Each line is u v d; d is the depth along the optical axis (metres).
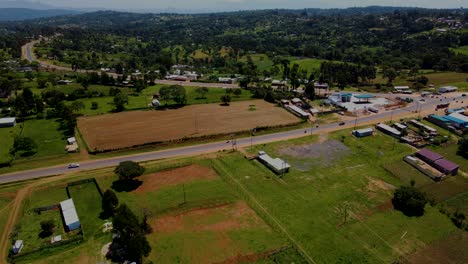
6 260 57.88
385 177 87.06
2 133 112.88
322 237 64.06
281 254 59.41
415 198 72.44
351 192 79.50
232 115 134.62
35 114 132.50
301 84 192.38
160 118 130.25
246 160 95.06
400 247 62.31
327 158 97.00
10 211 71.38
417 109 144.25
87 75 195.12
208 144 106.75
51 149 100.50
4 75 183.75
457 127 121.69
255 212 71.31
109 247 60.62
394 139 112.12
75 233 64.81
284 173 87.69
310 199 76.44
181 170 89.31
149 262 56.59
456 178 87.81
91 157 96.19
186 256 58.59
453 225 69.00
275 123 125.19
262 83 192.38
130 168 78.38
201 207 72.69
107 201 69.31
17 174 86.31
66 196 77.44
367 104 150.25
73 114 121.94
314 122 128.25
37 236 63.88
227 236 63.72
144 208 71.50
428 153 97.50
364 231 66.19
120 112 137.12
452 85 184.50
